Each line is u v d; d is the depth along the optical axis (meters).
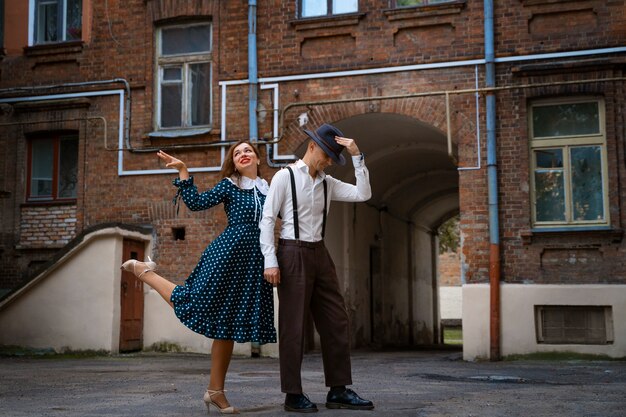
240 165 5.33
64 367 10.51
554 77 12.54
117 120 14.59
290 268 5.22
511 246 12.40
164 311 13.94
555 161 12.64
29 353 13.39
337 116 13.49
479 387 7.52
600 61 12.29
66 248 13.41
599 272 12.05
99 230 13.27
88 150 14.66
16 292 13.53
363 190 5.52
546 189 12.62
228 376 9.02
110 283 13.20
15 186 15.09
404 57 13.23
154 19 14.59
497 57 12.80
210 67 14.41
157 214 14.20
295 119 13.66
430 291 27.20
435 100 13.05
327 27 13.62
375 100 13.31
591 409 5.53
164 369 10.12
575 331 12.09
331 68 13.54
